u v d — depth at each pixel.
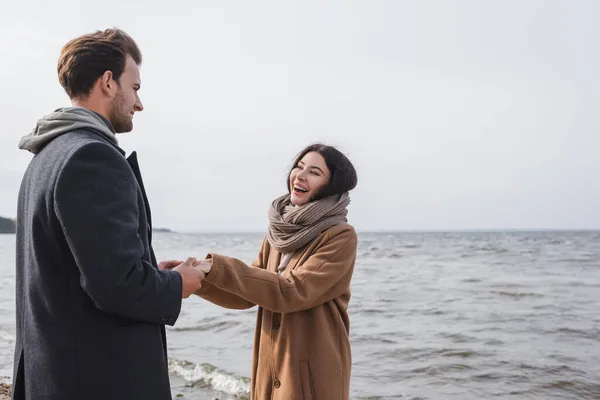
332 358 2.52
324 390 2.47
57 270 1.69
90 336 1.69
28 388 1.75
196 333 9.31
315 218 2.59
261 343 2.63
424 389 5.97
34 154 1.96
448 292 14.91
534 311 11.46
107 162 1.67
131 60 1.95
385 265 26.19
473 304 12.62
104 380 1.70
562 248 44.69
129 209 1.68
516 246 49.94
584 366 6.86
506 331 9.22
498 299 13.46
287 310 2.40
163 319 1.74
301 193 2.68
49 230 1.67
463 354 7.53
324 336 2.53
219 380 6.14
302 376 2.48
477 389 5.98
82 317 1.69
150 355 1.79
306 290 2.42
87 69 1.84
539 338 8.63
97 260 1.57
